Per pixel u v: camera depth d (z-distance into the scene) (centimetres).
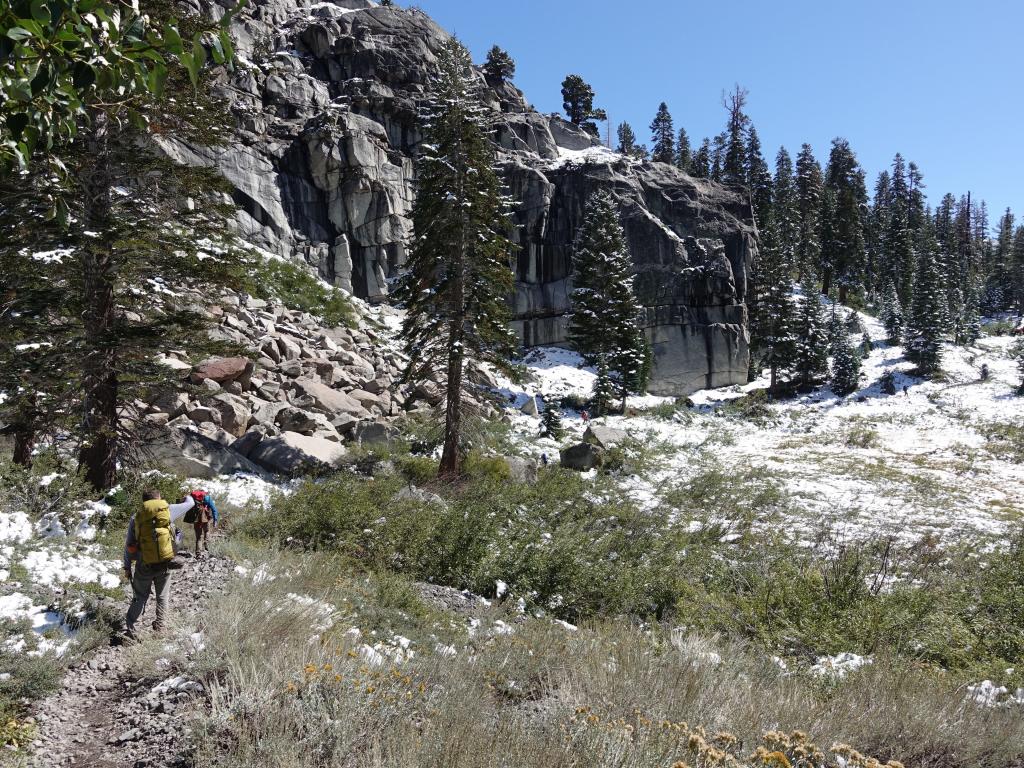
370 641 668
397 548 1275
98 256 1212
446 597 1052
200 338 1352
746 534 1698
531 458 2758
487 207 2216
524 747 402
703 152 9225
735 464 2933
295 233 4438
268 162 4431
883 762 499
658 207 5816
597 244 4691
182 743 436
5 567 757
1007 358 5850
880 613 1020
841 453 3322
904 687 639
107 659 612
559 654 671
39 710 508
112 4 270
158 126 1248
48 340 1173
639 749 413
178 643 601
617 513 1889
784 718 533
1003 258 10062
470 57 2266
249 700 459
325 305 3716
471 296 2209
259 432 2047
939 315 5291
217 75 1340
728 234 5769
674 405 4584
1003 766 501
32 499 1027
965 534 1730
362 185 4659
